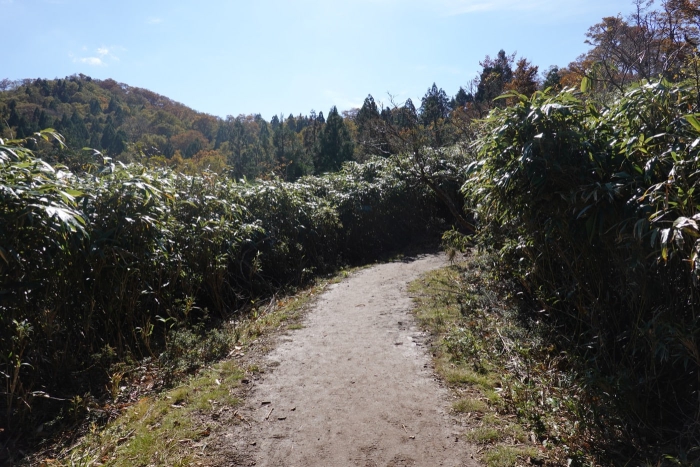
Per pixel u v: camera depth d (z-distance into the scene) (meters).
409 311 5.84
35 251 3.71
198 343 5.00
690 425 2.97
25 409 3.57
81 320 4.45
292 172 25.17
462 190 5.17
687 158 2.89
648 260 3.17
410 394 3.71
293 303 6.56
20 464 3.11
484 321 5.23
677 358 3.02
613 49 6.47
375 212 11.22
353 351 4.63
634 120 3.44
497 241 5.73
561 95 3.65
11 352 3.66
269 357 4.56
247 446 3.06
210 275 6.32
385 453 2.97
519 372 4.03
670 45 4.87
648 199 3.02
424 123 13.45
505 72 14.43
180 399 3.74
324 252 9.63
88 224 4.17
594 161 3.38
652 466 2.80
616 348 3.79
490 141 4.02
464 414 3.40
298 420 3.37
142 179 5.02
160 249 5.05
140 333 4.99
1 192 3.17
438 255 9.87
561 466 2.84
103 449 3.11
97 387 4.13
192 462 2.89
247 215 7.82
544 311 4.83
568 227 3.64
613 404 3.20
